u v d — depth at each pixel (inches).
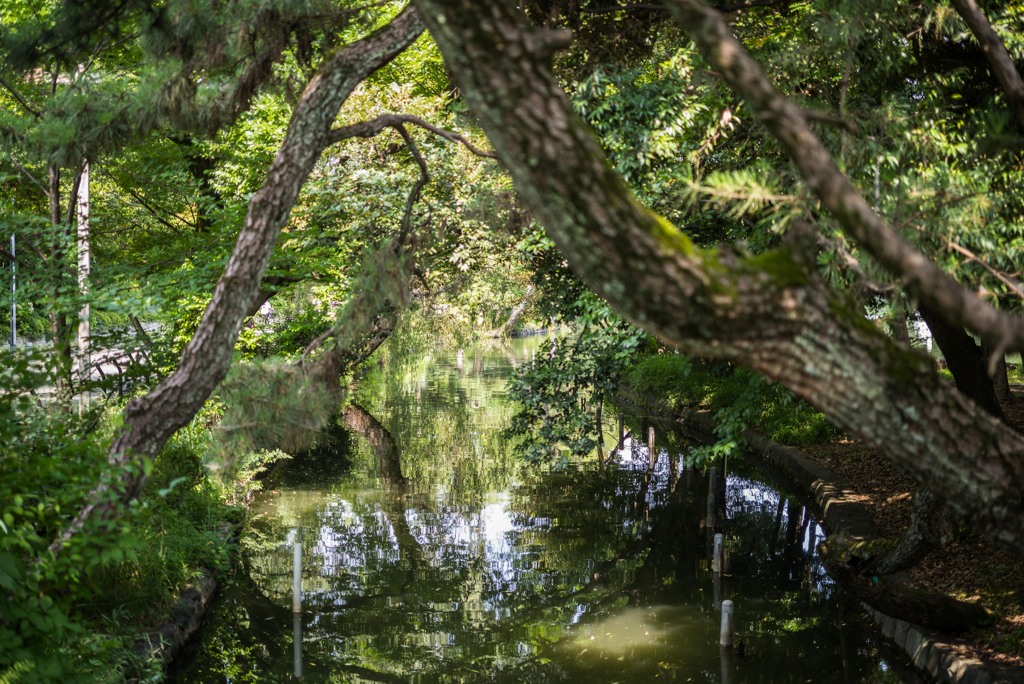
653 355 1162.6
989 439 138.3
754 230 327.0
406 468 761.0
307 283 514.3
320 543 546.0
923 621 326.0
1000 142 231.9
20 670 184.9
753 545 554.9
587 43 399.9
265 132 560.7
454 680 358.6
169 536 416.5
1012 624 319.0
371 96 607.2
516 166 128.6
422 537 563.5
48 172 480.7
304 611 434.0
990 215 227.6
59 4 353.4
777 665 366.3
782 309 129.4
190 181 560.4
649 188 383.6
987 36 186.4
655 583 482.9
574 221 127.1
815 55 282.7
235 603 438.3
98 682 251.3
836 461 651.5
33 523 209.6
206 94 313.6
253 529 566.9
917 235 193.2
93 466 211.0
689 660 374.0
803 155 124.3
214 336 253.9
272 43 308.0
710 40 126.1
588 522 606.9
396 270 300.7
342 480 711.7
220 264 462.3
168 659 332.2
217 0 304.3
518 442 875.4
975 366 410.3
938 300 122.1
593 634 408.5
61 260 423.2
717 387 928.3
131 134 346.3
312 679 356.8
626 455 826.2
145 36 323.9
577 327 534.9
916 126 253.0
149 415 248.4
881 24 280.5
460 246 613.9
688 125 374.0
